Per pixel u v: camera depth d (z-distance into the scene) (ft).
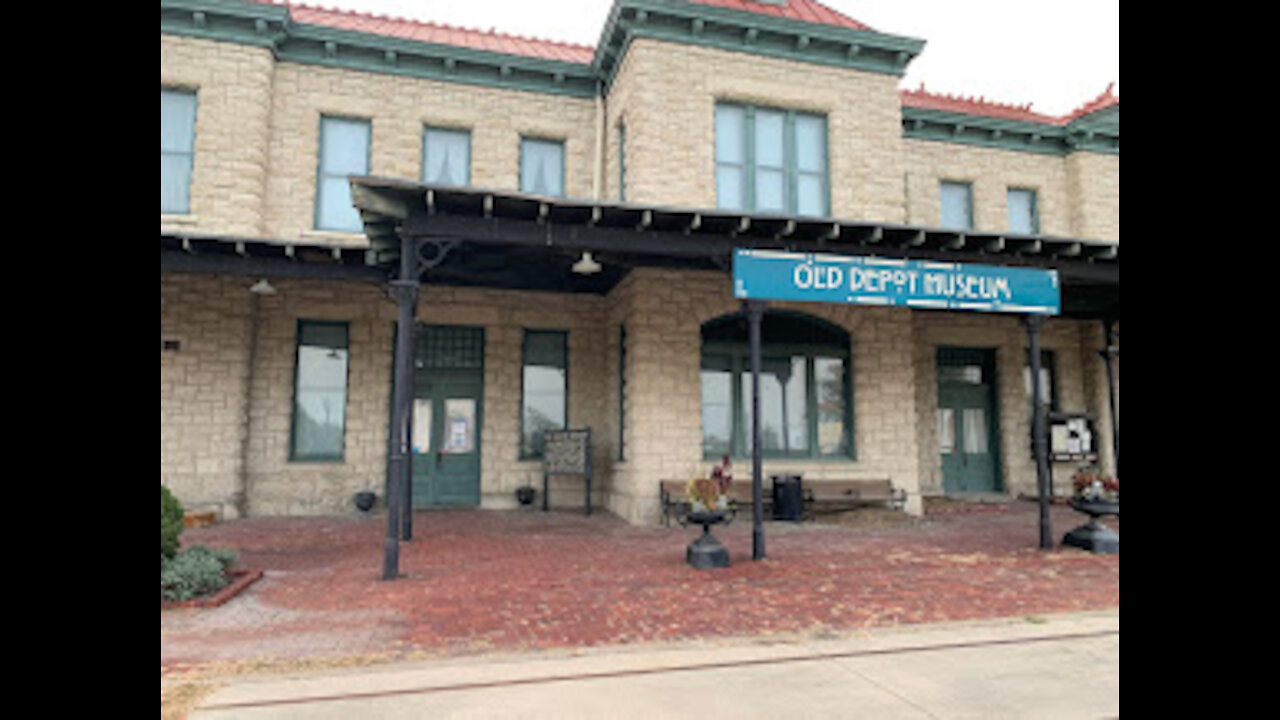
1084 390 47.50
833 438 38.50
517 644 16.02
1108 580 22.41
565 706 12.34
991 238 29.45
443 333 41.14
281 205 38.22
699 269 36.01
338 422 39.40
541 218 25.84
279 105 38.65
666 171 36.29
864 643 15.88
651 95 36.60
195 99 37.04
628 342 36.81
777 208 38.22
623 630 17.06
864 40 38.99
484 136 41.16
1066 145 48.32
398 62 40.37
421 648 15.76
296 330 38.81
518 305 41.60
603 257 33.22
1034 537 30.91
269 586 21.74
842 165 38.91
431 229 24.79
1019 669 14.20
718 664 14.47
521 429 41.47
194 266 31.63
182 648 15.76
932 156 46.50
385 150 39.70
